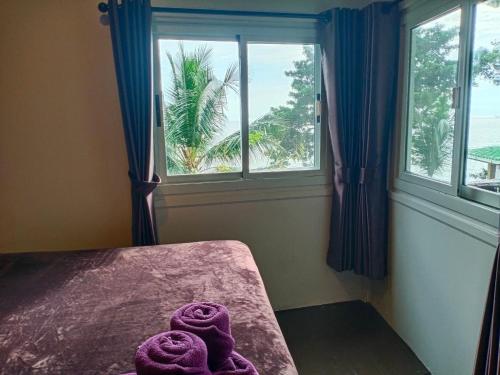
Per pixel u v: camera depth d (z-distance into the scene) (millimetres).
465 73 1712
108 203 2350
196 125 2404
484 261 1589
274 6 2326
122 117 2127
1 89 2125
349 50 2285
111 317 1353
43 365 1101
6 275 1733
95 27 2146
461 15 1711
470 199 1731
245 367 1016
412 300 2184
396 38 2166
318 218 2625
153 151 2238
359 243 2455
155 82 2270
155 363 867
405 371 2041
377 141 2271
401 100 2246
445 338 1889
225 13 2221
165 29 2227
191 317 1077
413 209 2119
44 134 2215
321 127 2529
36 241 2322
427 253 2012
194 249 2008
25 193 2260
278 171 2533
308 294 2709
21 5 2068
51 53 2137
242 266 1779
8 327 1304
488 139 1612
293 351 2221
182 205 2414
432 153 2016
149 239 2229
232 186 2465
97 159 2291
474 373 1439
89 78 2193
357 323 2496
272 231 2570
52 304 1457
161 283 1613
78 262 1868
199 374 874
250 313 1353
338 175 2424
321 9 2389
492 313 1349
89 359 1121
